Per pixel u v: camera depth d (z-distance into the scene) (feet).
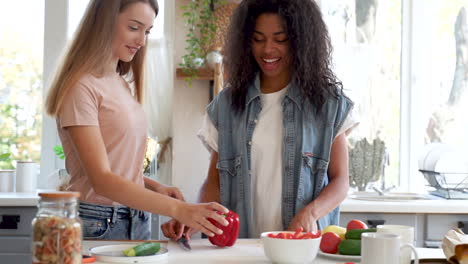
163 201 5.24
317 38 6.31
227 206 6.49
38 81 11.50
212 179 6.77
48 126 11.41
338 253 4.92
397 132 11.43
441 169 10.28
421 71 11.40
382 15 11.37
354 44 11.34
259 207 6.37
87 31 5.83
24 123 11.48
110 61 5.99
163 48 11.07
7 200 9.39
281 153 6.33
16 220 9.41
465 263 4.31
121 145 5.89
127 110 5.96
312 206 5.93
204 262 4.66
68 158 5.94
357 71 11.35
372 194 10.37
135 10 5.89
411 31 11.36
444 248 4.52
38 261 3.47
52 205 3.51
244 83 6.48
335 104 6.34
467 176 10.21
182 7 10.64
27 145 11.46
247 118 6.46
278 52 6.25
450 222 9.40
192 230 5.68
